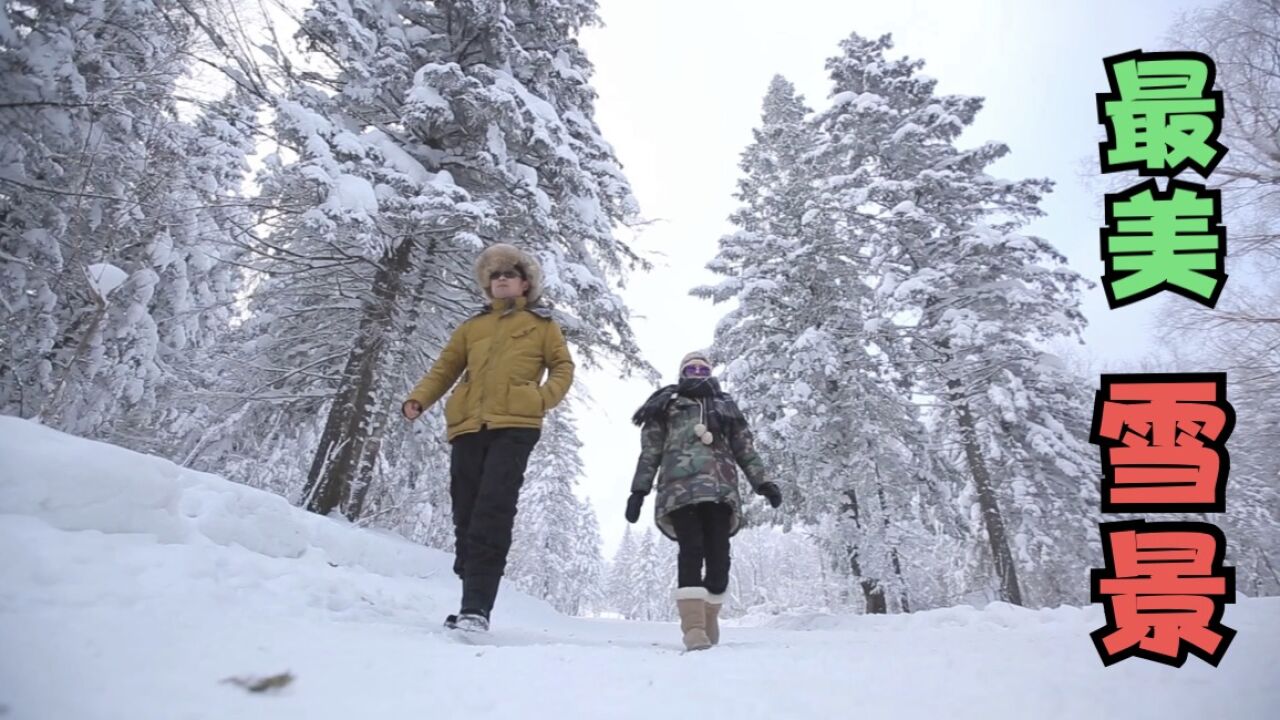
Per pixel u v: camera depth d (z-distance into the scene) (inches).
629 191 364.2
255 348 332.8
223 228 281.7
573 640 116.0
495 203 313.0
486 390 107.5
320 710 41.5
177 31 272.7
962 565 644.1
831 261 567.2
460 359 117.4
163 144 283.4
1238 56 415.5
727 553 109.9
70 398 286.5
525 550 1091.3
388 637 76.1
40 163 251.0
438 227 292.8
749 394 535.8
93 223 282.4
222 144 267.3
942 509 526.9
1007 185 594.9
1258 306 440.8
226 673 47.1
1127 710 41.8
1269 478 627.8
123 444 351.3
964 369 534.0
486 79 320.2
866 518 503.5
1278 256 431.2
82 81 249.1
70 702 37.8
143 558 83.6
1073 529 519.2
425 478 382.9
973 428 540.7
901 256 597.9
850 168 660.1
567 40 378.3
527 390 107.0
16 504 83.0
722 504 106.7
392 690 47.2
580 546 1696.6
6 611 55.7
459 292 336.2
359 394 279.6
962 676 54.6
